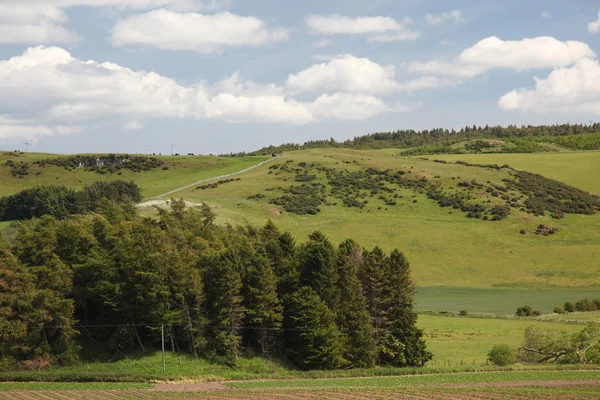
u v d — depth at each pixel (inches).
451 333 4168.3
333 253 3688.5
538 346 3408.0
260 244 3917.3
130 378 2901.1
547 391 2450.8
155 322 3344.0
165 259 3432.6
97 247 3592.5
